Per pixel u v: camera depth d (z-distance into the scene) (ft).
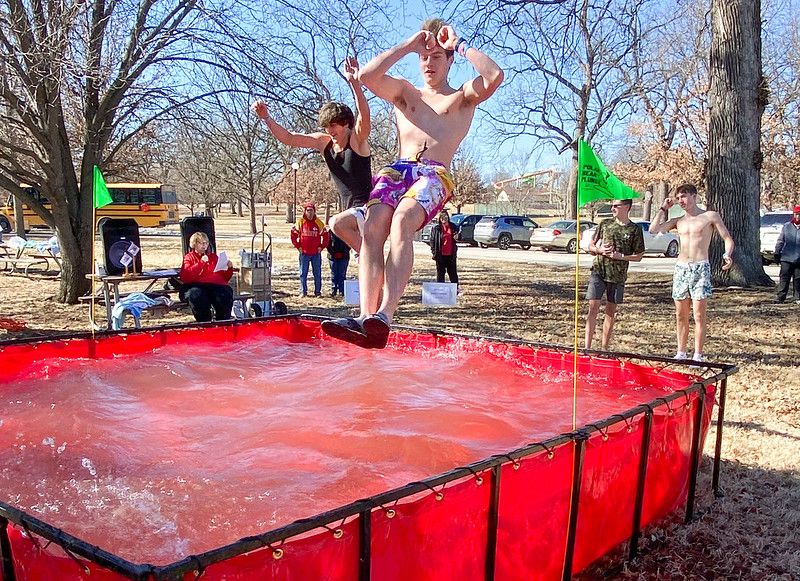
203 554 6.31
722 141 49.37
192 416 13.64
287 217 215.72
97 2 37.32
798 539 12.51
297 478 10.46
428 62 12.44
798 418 18.99
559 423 13.75
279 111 41.34
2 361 17.07
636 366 16.74
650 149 124.26
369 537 7.66
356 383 16.12
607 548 11.41
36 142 40.47
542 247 95.50
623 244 23.94
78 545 6.57
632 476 11.64
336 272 44.75
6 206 128.16
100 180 21.99
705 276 22.95
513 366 18.72
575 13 50.26
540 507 9.87
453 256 46.98
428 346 20.71
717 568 11.57
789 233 41.98
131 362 18.21
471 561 8.97
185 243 33.30
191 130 43.11
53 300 41.81
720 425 14.30
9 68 34.86
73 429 12.71
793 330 33.32
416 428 12.85
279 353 20.31
